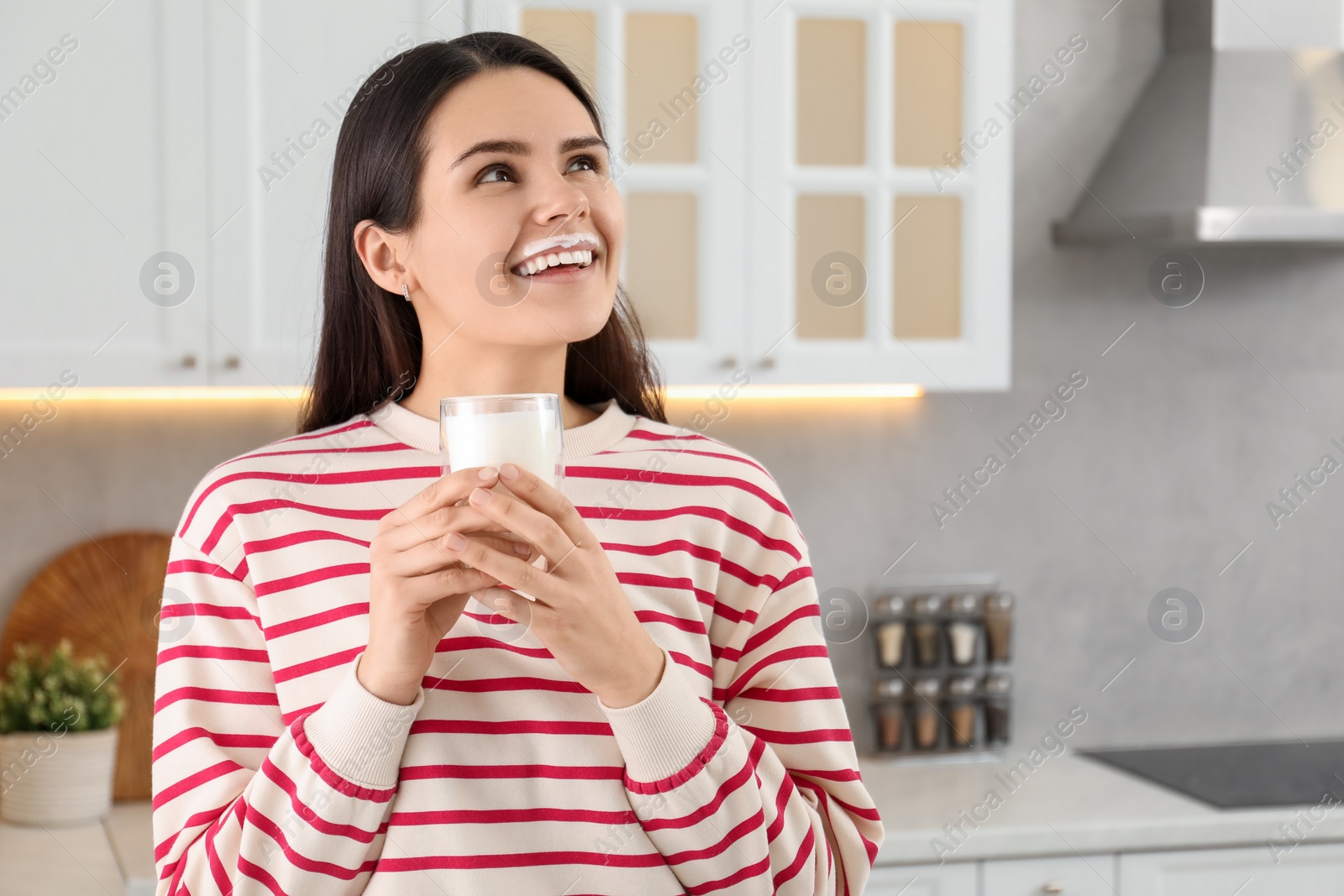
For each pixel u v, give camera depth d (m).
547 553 0.73
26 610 2.10
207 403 2.16
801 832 0.85
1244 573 2.47
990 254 2.08
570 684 0.83
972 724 2.28
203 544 0.89
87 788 1.98
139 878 1.66
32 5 1.76
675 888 0.82
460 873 0.79
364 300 1.00
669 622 0.88
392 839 0.80
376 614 0.75
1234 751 2.37
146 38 1.79
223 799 0.83
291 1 1.82
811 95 2.01
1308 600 2.49
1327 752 2.35
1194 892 1.91
